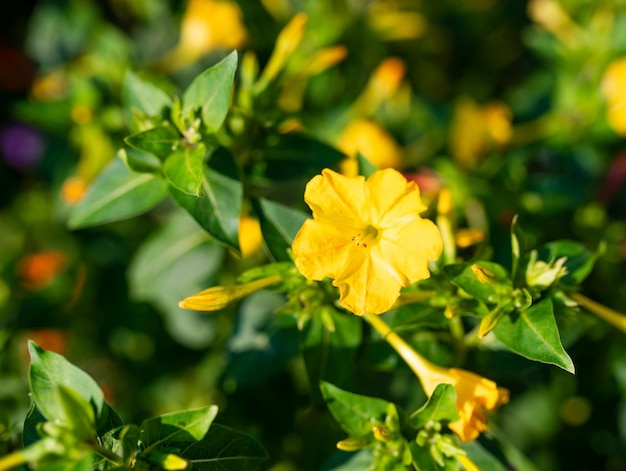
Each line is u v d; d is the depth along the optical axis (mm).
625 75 469
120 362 500
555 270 394
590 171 487
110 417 391
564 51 496
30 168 584
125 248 505
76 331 500
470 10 571
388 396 437
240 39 490
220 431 392
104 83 479
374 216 388
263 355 438
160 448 381
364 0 514
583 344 470
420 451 393
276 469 466
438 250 380
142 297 468
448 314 393
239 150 422
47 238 524
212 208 406
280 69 433
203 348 491
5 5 650
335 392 395
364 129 479
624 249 473
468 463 390
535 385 468
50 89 509
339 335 404
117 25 596
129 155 416
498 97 581
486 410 403
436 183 471
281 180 427
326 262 384
